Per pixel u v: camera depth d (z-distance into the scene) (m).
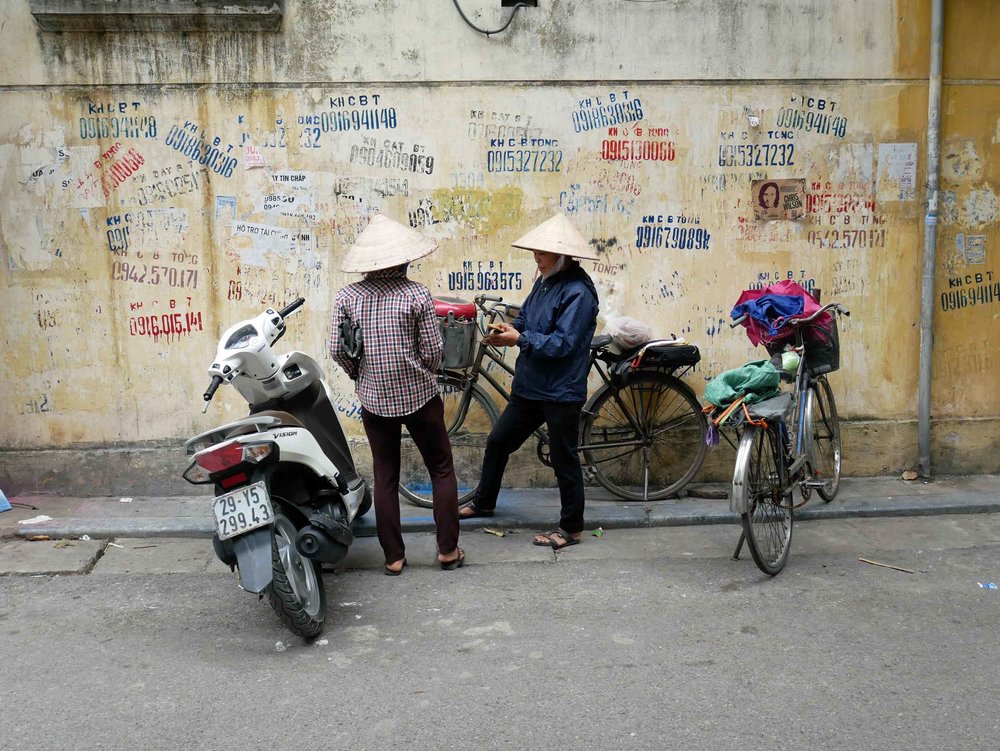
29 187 5.85
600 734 3.40
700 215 6.06
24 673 3.89
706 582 4.79
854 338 6.20
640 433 5.96
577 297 4.95
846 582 4.77
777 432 4.94
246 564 3.90
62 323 5.95
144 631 4.29
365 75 5.85
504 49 5.86
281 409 4.92
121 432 6.05
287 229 5.95
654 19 5.88
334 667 3.93
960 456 6.25
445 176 5.95
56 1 5.57
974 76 6.06
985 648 4.04
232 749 3.34
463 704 3.62
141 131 5.84
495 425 5.40
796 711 3.54
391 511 4.87
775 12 5.92
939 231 6.16
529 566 5.03
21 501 5.92
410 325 4.64
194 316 5.99
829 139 6.04
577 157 5.97
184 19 5.70
